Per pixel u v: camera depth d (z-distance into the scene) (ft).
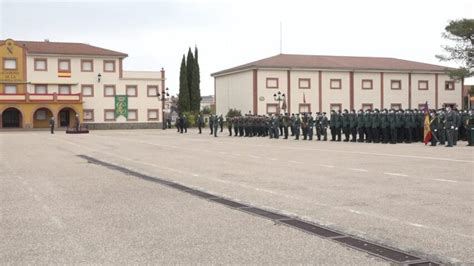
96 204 37.37
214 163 68.54
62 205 37.11
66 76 259.19
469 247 24.72
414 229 28.50
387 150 87.25
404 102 254.88
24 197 41.01
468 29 207.10
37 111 254.27
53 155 85.05
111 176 54.90
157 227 29.58
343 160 69.62
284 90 239.50
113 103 265.95
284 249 24.58
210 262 22.53
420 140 111.34
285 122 142.31
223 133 190.80
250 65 235.61
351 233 27.68
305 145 107.04
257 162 69.00
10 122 252.01
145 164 68.28
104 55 263.90
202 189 44.50
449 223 29.91
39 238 27.17
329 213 33.24
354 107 248.32
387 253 23.79
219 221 31.07
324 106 244.42
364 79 249.96
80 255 23.77
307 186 45.50
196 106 302.66
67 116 261.65
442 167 58.75
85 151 94.53
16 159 77.20
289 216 32.45
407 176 51.24
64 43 273.13
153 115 272.10
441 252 23.89
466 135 105.70
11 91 253.24
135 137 157.79
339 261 22.58
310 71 242.78
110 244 25.73
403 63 263.08
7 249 24.98
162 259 23.04
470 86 284.00
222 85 266.16
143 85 270.26
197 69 302.66
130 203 37.68
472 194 40.06
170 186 46.65
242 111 245.24
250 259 22.95
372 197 39.17
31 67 255.09
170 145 112.57
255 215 32.83
